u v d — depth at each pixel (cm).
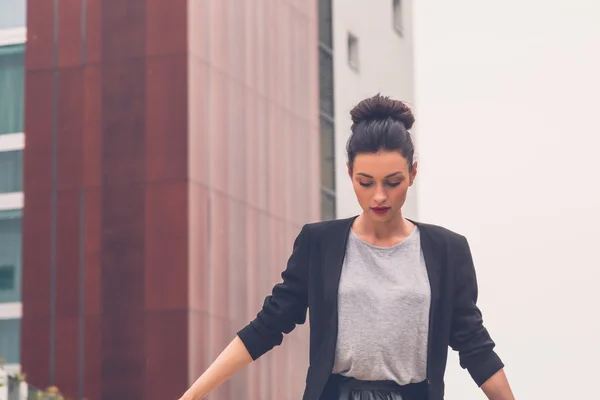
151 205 2323
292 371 2578
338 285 247
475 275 252
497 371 252
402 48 4244
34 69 2469
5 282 2584
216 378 258
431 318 244
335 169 3331
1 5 2608
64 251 2386
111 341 2312
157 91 2342
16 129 2581
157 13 2355
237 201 2433
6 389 1419
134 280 2317
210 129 2375
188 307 2266
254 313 2450
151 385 2255
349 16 3734
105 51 2406
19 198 2612
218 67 2419
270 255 2541
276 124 2622
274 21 2642
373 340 243
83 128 2411
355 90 3694
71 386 2333
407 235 251
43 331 2378
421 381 247
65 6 2419
